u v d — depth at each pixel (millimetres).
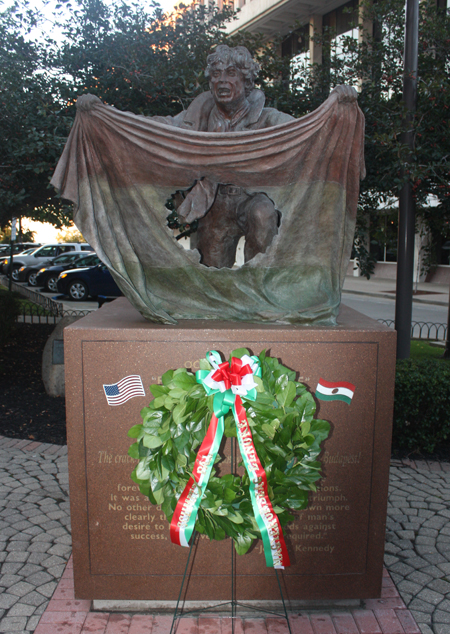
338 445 2551
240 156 2580
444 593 2869
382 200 6637
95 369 2473
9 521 3578
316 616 2635
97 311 3129
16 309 9422
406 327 6273
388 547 3326
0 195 5777
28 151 5258
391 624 2588
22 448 4926
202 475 2152
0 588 2861
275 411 2123
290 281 2838
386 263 24578
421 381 4781
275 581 2648
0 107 5516
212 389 2178
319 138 2594
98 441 2521
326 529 2619
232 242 3529
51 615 2623
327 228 2768
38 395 6449
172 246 2744
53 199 6836
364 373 2510
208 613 2646
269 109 3133
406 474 4449
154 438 2213
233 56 2959
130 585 2637
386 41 6621
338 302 2727
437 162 5535
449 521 3662
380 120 5504
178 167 2602
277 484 2229
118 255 2645
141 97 5922
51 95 5758
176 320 2717
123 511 2574
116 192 2672
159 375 2475
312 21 16547
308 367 2492
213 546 2605
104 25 5820
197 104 3172
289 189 2701
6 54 5535
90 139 2568
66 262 20688
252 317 2727
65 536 3408
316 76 6215
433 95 5332
